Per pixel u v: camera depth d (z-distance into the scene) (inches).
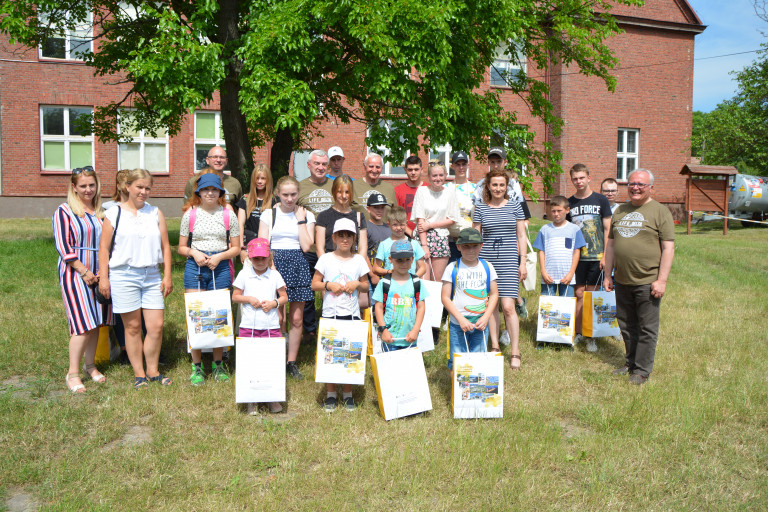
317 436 158.9
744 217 931.3
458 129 405.4
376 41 319.3
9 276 353.7
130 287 190.2
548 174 502.9
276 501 126.4
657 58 917.2
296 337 209.9
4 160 733.3
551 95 880.3
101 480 135.3
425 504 126.6
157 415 170.7
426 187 248.8
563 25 492.1
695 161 959.0
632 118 909.2
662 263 201.0
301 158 786.8
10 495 130.0
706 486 136.4
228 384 197.0
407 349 175.0
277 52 329.7
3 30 378.9
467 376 173.9
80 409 173.0
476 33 395.5
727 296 356.8
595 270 261.3
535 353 241.9
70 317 189.5
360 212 223.6
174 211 784.3
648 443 157.6
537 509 126.3
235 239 210.2
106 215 188.7
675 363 226.8
